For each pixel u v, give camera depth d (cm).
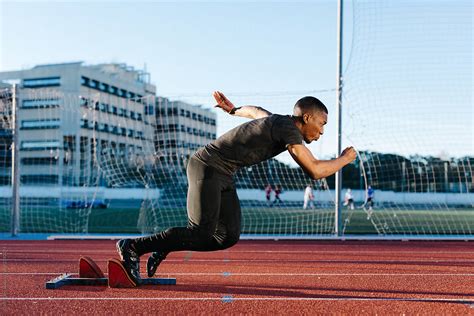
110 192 3500
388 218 2005
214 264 644
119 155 1923
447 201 2834
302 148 349
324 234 1240
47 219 1773
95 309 359
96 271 464
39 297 401
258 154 382
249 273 557
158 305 373
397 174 1641
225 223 402
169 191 2205
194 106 1848
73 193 2823
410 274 562
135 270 440
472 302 392
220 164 388
